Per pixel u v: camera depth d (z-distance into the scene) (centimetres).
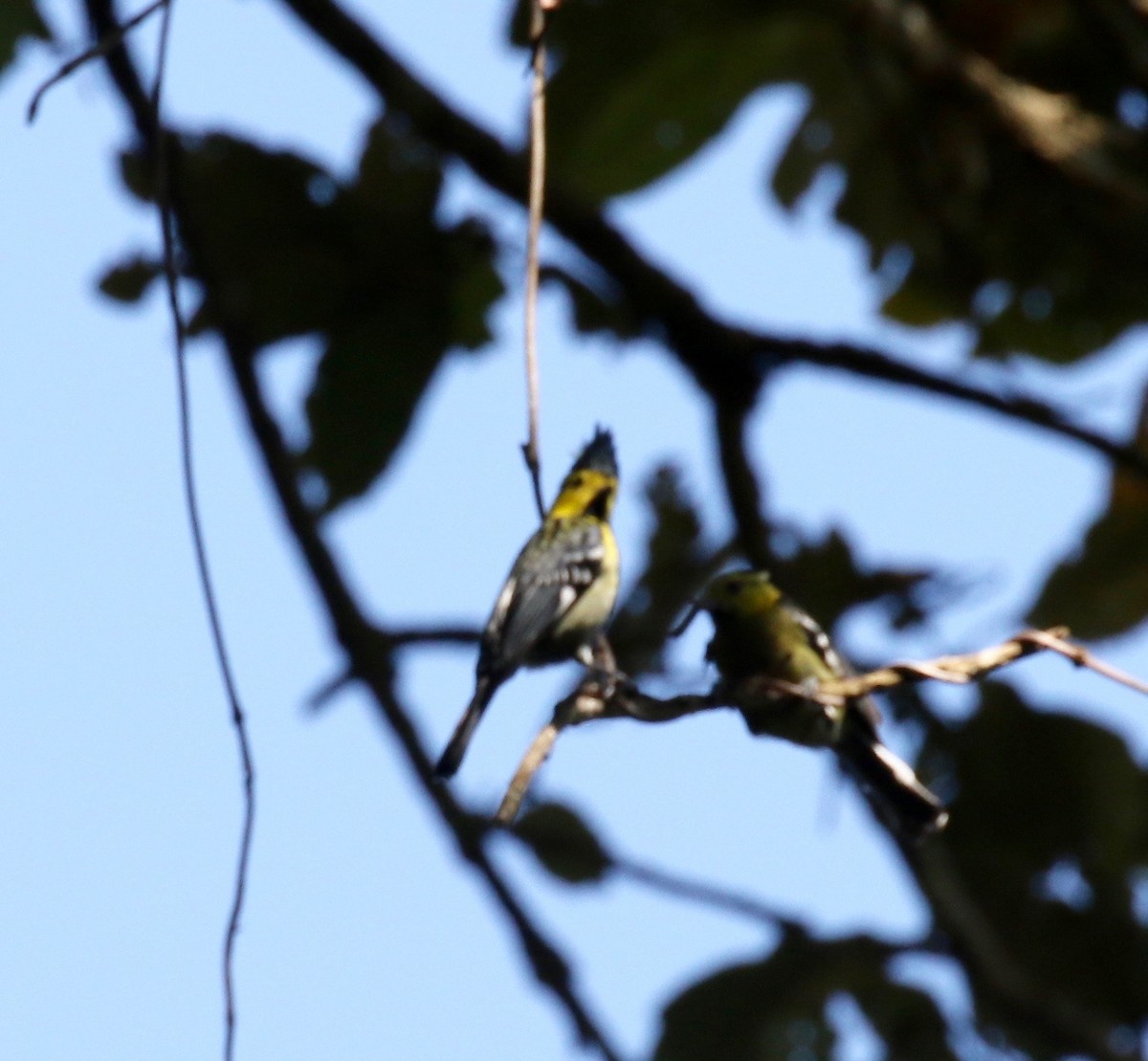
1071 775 1164
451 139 1086
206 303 1071
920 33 1121
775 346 1148
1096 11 1148
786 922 1072
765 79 1134
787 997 1077
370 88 1087
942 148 1170
